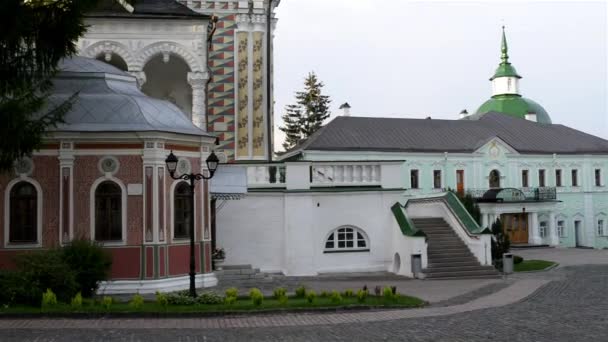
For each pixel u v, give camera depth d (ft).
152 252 72.18
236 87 110.63
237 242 91.40
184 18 99.86
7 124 58.18
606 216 203.82
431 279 86.94
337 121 181.16
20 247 71.05
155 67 112.27
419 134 184.75
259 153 110.22
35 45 59.98
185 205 76.54
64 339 44.45
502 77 256.11
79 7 58.70
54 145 71.87
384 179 96.73
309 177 93.04
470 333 47.16
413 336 46.11
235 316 55.36
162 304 57.06
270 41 112.47
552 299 66.85
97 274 64.75
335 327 50.06
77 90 77.36
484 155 185.88
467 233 93.76
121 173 72.49
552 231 189.57
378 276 90.48
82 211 71.77
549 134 206.28
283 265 92.07
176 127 76.69
